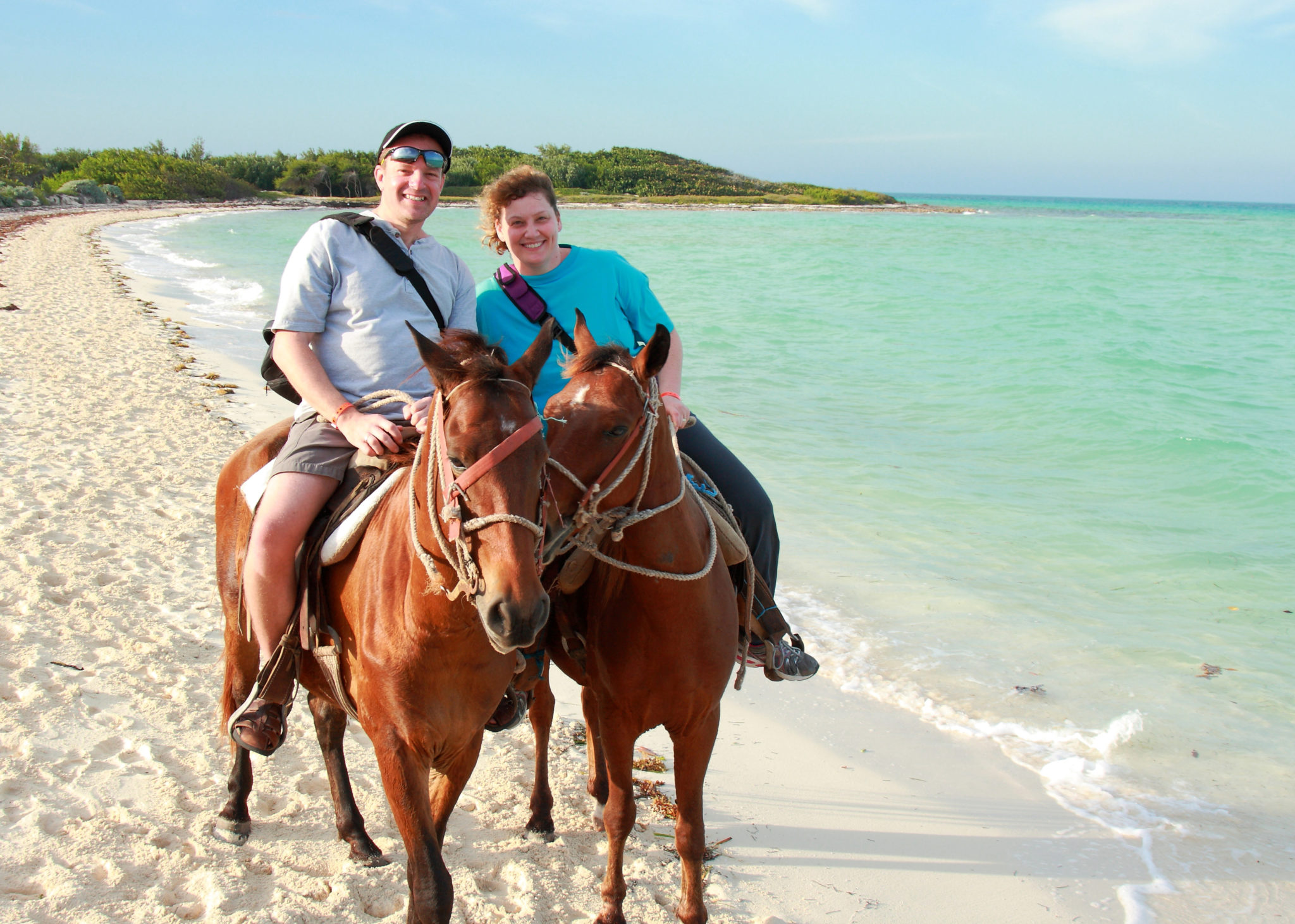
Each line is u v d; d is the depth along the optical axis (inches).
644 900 136.9
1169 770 178.2
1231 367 574.9
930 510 323.9
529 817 154.5
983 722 194.9
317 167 4237.2
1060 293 1006.4
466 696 109.2
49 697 172.7
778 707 200.4
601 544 120.0
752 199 4596.5
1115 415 440.8
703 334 714.8
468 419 91.1
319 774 162.1
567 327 151.6
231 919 122.7
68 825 138.3
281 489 123.0
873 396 500.4
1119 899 143.8
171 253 1338.6
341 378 133.6
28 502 278.2
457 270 146.6
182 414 401.7
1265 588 259.3
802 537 296.8
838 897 141.4
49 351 518.3
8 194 2336.4
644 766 174.9
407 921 110.4
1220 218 4375.0
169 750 162.6
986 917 139.0
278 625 122.6
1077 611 246.4
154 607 218.8
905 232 2390.5
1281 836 159.9
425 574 100.3
